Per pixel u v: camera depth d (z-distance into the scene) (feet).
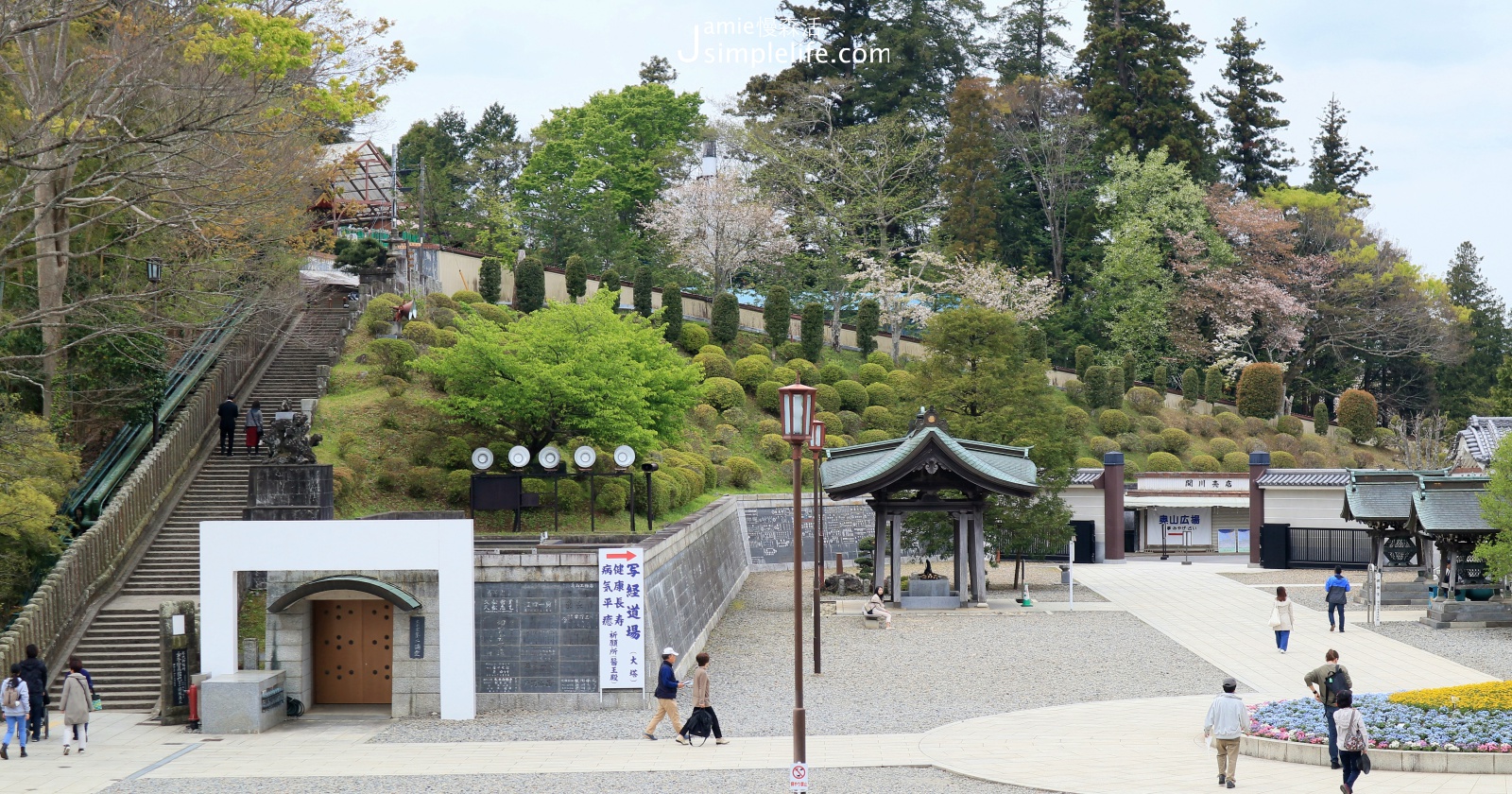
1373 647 107.24
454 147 305.73
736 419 190.19
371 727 84.12
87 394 122.21
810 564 173.99
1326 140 299.38
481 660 88.74
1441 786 60.54
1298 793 59.88
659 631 93.35
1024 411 150.82
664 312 207.82
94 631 98.68
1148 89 275.18
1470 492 122.72
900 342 244.01
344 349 164.04
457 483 133.18
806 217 253.44
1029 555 179.22
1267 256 261.65
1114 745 72.95
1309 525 172.14
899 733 78.07
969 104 256.52
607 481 141.90
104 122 99.19
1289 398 267.80
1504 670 95.25
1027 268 266.77
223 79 95.35
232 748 78.02
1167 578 158.40
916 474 129.29
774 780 65.87
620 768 69.36
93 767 72.84
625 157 261.03
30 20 93.56
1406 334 269.44
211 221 113.39
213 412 139.03
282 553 87.30
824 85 266.77
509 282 210.79
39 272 115.55
